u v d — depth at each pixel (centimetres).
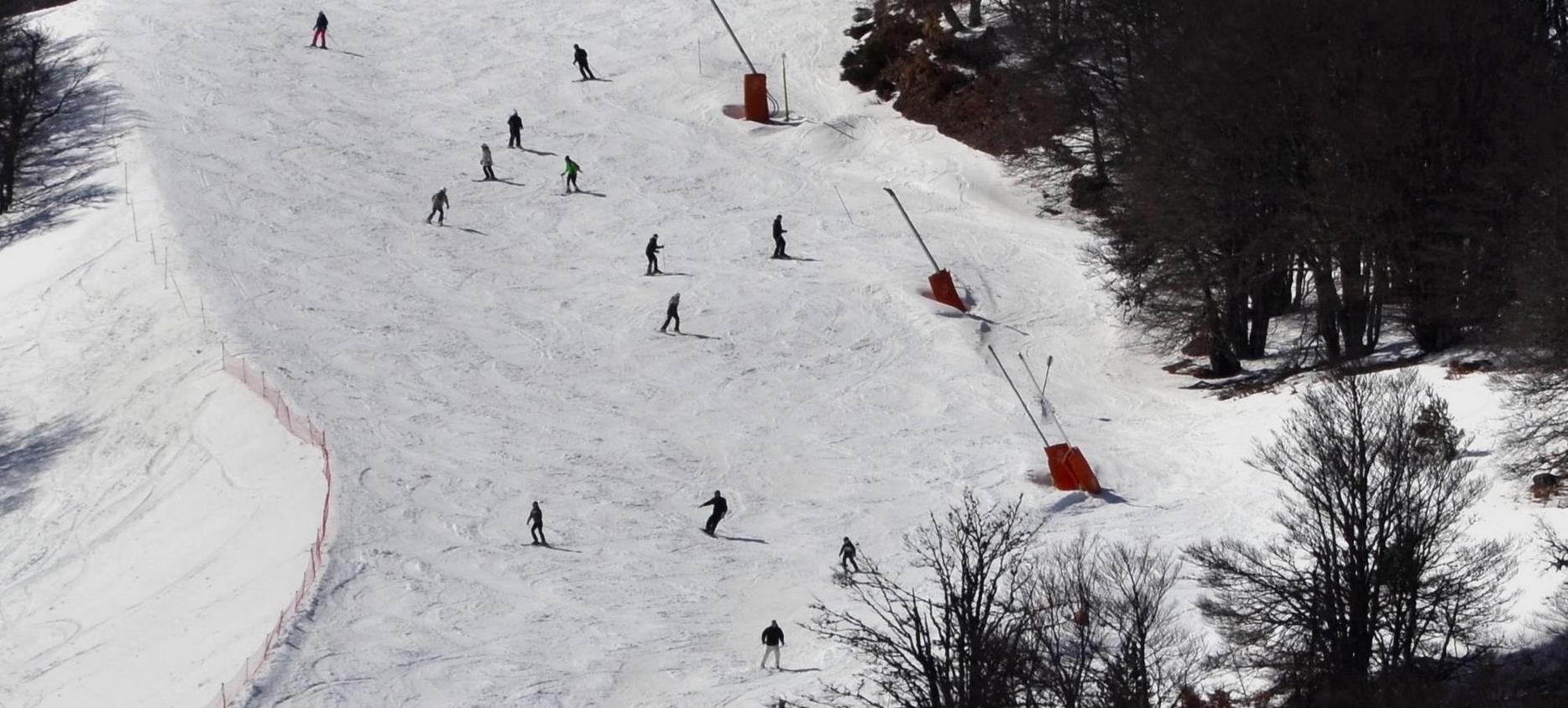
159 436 4769
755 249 6316
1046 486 4478
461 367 5188
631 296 5819
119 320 5444
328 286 5712
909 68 8019
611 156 7206
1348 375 4388
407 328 5428
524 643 3519
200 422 4794
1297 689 2688
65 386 5100
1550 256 4069
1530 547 3262
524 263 6075
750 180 7094
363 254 6006
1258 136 5159
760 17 8862
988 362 5466
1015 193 7175
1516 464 3734
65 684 3569
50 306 5603
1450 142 4938
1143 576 3183
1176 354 5625
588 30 8619
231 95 7444
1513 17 5103
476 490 4347
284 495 4309
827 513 4338
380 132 7238
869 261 6250
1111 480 4481
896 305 5853
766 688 3297
